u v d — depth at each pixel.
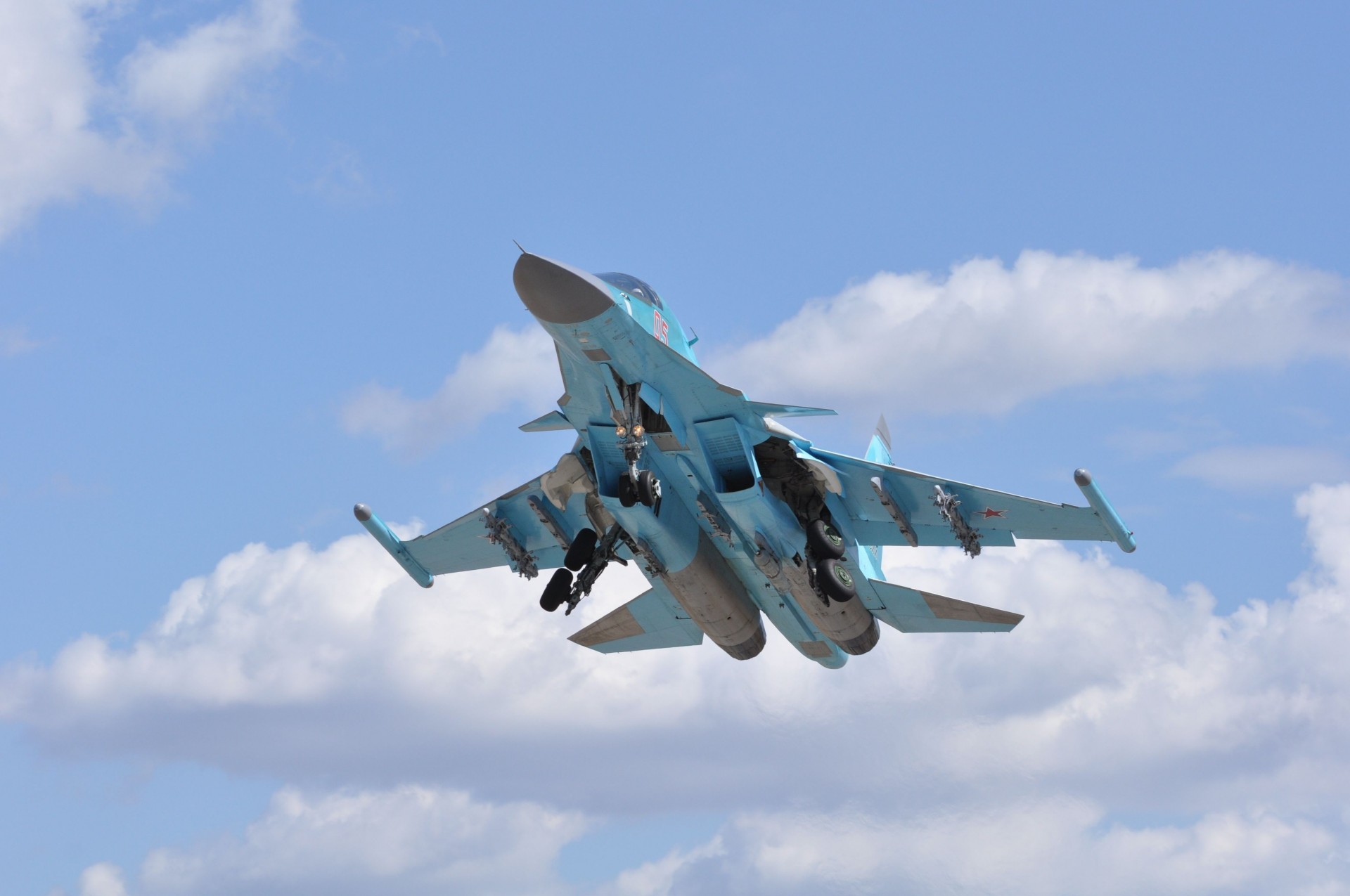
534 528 95.25
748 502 79.06
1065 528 85.44
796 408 75.25
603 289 70.06
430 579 101.44
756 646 95.81
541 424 81.38
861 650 97.00
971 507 85.38
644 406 77.94
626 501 74.25
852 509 87.56
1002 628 94.38
